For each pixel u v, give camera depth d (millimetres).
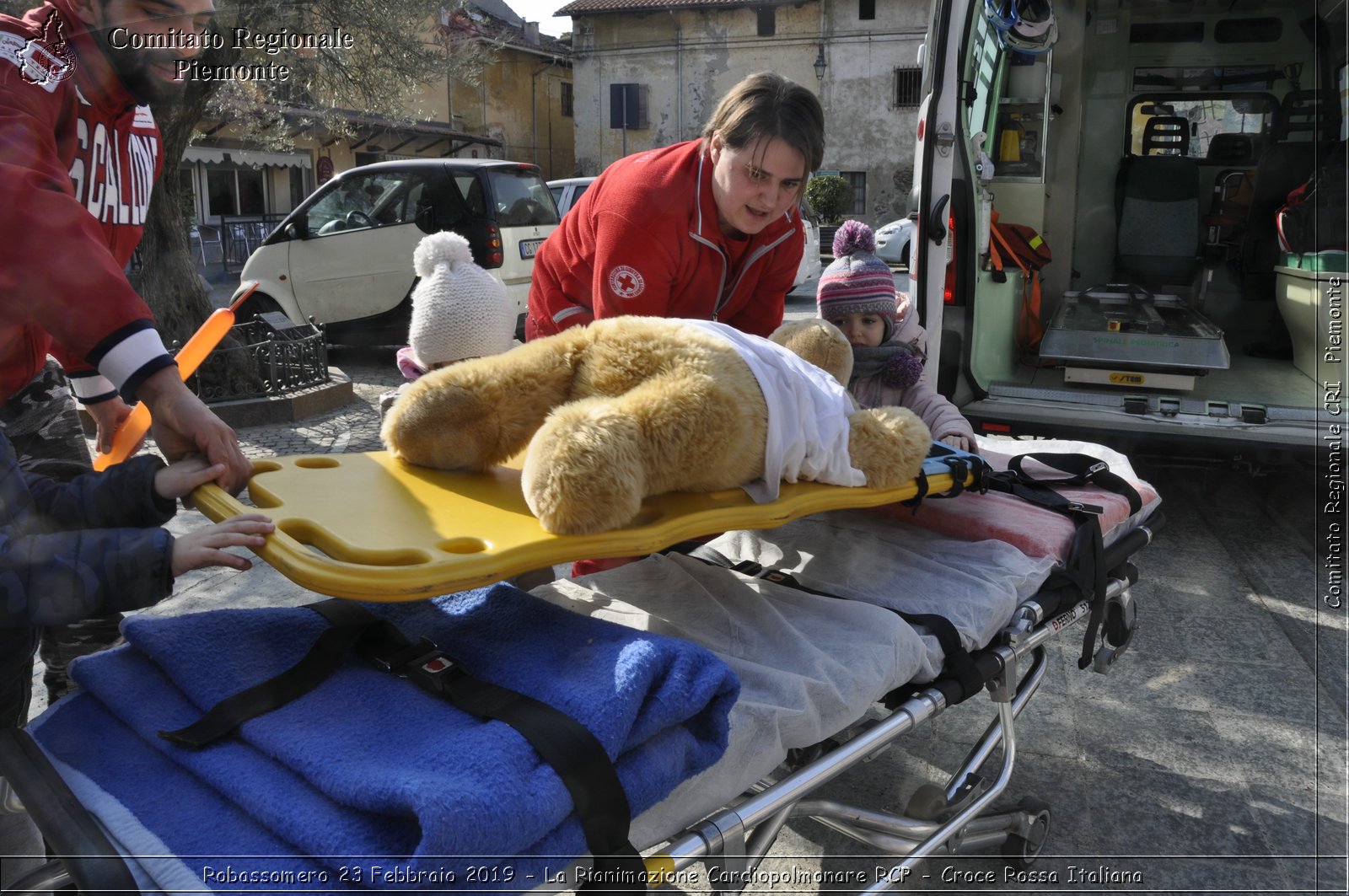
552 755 961
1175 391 4145
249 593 2717
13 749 1035
